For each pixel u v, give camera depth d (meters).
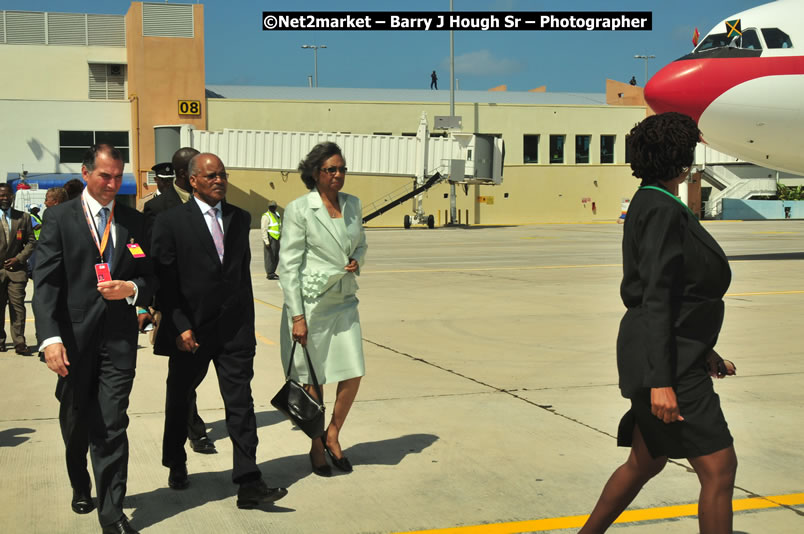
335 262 4.50
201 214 4.16
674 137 2.93
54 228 3.65
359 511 4.05
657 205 2.89
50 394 6.52
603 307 11.49
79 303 3.67
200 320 4.14
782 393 6.41
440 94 56.41
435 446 5.10
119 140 42.31
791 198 53.34
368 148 38.97
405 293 13.24
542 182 47.97
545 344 8.66
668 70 18.00
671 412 2.85
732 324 9.82
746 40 17.42
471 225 46.22
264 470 4.72
